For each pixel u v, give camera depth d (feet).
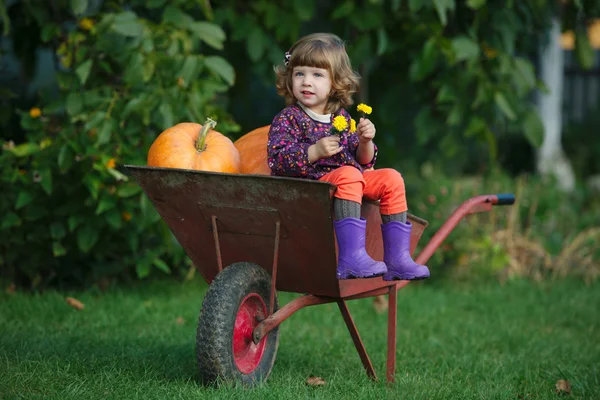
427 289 30.58
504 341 23.13
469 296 29.86
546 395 17.10
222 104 29.66
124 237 28.14
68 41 25.45
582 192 43.19
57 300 25.32
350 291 16.44
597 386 18.11
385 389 16.55
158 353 19.13
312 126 16.03
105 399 15.07
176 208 15.80
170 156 15.76
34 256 27.20
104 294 27.58
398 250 15.78
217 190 14.98
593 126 63.05
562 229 36.47
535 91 43.06
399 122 38.83
